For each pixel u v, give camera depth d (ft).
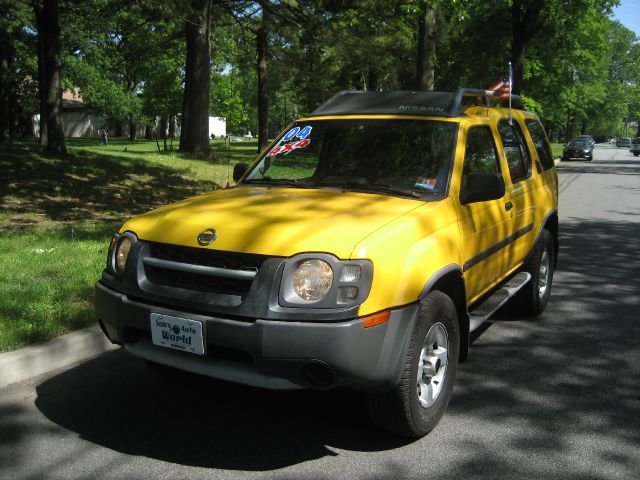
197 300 11.36
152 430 12.77
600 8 100.01
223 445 12.18
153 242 12.32
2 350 15.48
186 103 82.64
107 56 151.33
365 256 10.91
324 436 12.58
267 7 88.79
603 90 202.59
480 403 14.21
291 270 10.89
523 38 91.91
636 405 14.17
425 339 12.07
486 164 16.29
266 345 10.68
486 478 11.03
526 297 20.18
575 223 42.09
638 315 21.20
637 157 172.86
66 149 62.08
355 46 76.54
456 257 13.19
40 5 85.40
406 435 12.30
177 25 102.89
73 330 17.02
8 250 25.48
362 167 15.16
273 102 206.49
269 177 16.08
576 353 17.54
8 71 117.50
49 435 12.50
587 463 11.58
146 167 60.08
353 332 10.59
